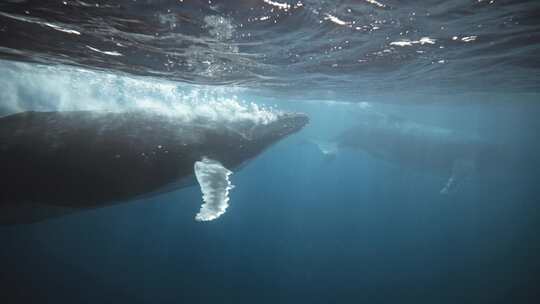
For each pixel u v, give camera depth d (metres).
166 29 7.80
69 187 7.55
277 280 26.89
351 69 13.56
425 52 10.94
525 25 8.09
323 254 33.28
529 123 53.97
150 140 8.26
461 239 40.66
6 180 7.26
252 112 10.68
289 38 8.77
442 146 21.42
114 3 6.16
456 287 26.06
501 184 26.12
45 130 7.67
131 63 11.82
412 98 25.58
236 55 10.70
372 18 7.38
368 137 24.62
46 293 20.34
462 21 7.71
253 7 6.43
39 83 12.44
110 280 23.42
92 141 7.71
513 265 29.52
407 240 39.78
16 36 8.69
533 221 51.16
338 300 24.38
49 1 6.19
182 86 16.62
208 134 9.17
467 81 17.42
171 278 24.70
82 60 11.44
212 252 30.67
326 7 6.60
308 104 29.23
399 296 25.06
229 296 23.41
